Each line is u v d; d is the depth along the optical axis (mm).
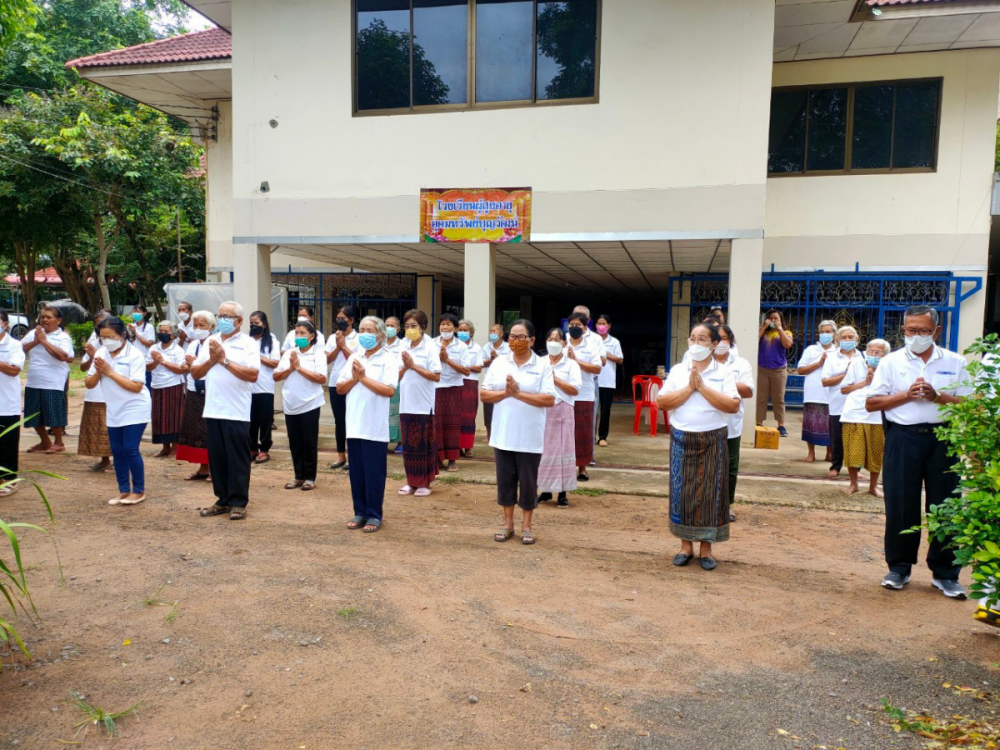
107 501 6484
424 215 10016
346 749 2826
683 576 4828
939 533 3672
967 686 3389
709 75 9047
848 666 3580
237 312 5879
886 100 11797
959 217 11578
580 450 7453
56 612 4027
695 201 9180
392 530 5766
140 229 21328
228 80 13195
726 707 3188
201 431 7199
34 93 18906
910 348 4570
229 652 3600
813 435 8516
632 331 26594
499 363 5457
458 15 9781
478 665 3527
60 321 8578
